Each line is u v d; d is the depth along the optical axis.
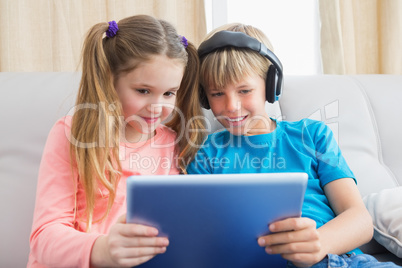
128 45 1.01
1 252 1.13
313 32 2.04
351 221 1.00
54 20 1.75
